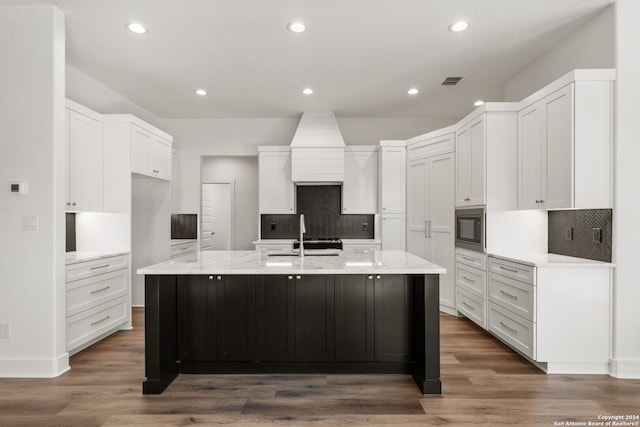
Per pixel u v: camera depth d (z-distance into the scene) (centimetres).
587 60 305
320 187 599
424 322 249
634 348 274
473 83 439
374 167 557
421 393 249
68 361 292
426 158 483
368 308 277
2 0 272
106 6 278
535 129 324
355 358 277
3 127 280
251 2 273
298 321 277
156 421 215
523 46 346
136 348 344
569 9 284
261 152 561
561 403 236
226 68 393
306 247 535
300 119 576
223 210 748
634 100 272
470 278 399
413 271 242
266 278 277
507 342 324
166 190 497
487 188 360
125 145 398
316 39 330
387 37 327
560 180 288
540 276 280
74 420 217
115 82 433
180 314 279
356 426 209
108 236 402
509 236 362
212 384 263
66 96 382
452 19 298
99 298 351
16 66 280
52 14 280
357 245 532
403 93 473
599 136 274
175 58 369
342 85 444
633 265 274
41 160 280
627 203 273
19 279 280
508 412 225
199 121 593
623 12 272
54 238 281
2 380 272
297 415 221
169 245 497
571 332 279
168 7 279
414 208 505
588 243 305
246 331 277
